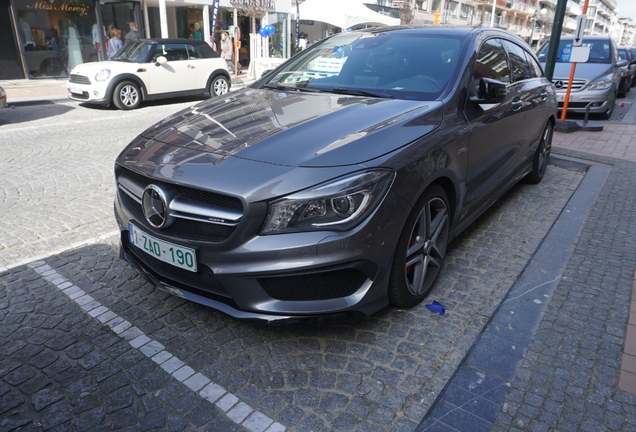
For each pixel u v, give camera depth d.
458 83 3.08
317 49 3.91
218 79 12.27
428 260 2.79
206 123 2.76
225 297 2.27
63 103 11.20
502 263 3.39
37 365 2.29
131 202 2.62
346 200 2.13
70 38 15.63
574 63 8.24
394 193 2.30
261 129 2.55
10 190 4.75
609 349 2.46
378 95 3.10
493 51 3.72
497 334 2.57
